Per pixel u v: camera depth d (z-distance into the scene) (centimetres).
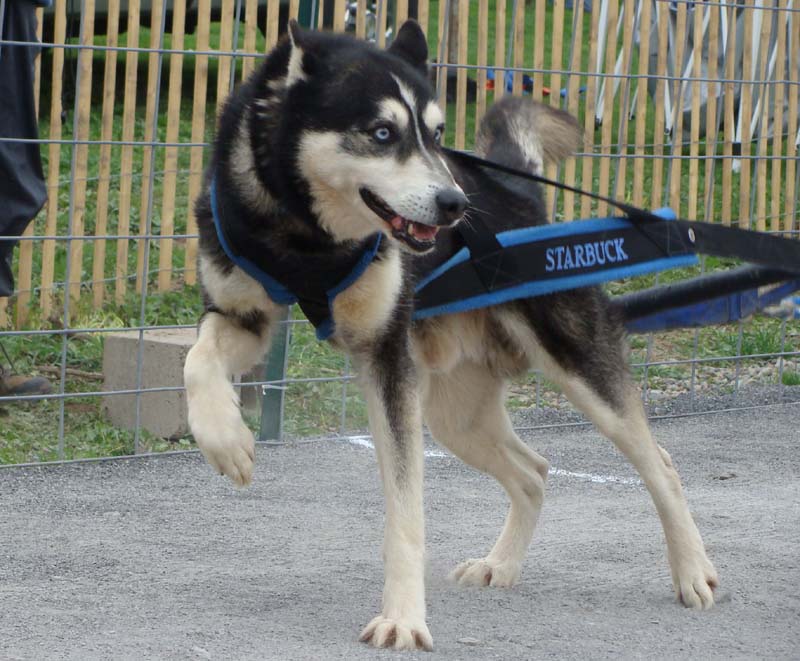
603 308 446
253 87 399
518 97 506
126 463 629
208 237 398
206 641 365
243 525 522
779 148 876
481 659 360
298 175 383
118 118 1168
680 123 820
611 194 952
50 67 1178
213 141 411
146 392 648
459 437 471
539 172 482
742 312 462
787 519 545
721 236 418
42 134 1098
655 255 416
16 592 415
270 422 682
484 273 421
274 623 388
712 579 430
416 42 424
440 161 386
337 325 398
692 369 809
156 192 1010
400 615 368
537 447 691
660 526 534
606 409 439
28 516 526
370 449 679
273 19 760
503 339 459
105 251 886
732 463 661
